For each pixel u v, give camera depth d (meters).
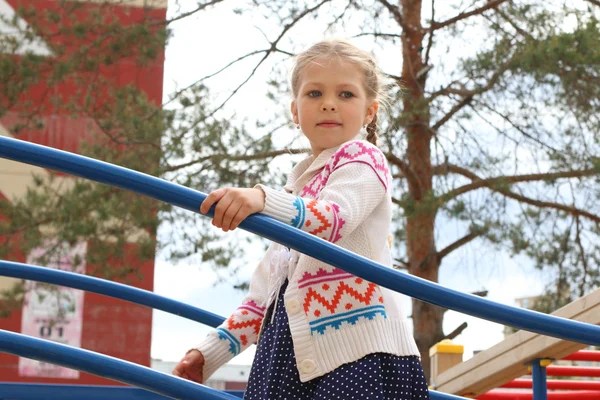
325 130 1.94
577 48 8.04
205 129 8.26
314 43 2.03
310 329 1.74
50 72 8.54
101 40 8.58
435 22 8.86
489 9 8.83
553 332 1.65
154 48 8.48
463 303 1.63
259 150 8.23
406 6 9.16
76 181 8.12
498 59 8.38
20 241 7.82
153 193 1.60
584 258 8.52
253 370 1.82
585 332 1.66
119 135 8.23
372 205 1.79
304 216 1.66
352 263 1.60
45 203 7.98
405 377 1.76
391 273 1.61
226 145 8.27
